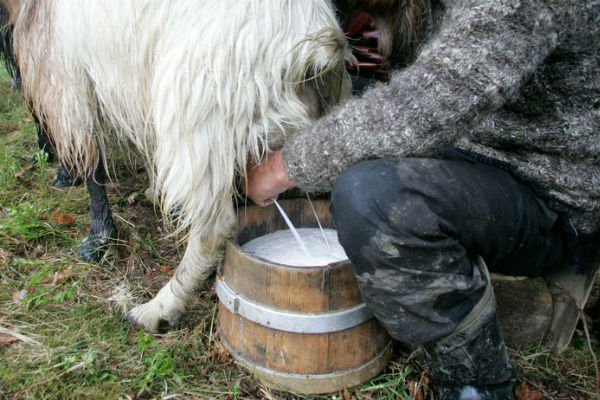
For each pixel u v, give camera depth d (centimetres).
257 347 140
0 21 183
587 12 96
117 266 187
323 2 131
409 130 101
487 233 117
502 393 130
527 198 121
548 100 113
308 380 138
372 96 106
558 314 160
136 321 161
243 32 121
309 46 123
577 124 113
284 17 123
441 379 131
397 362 152
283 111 126
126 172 242
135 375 143
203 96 122
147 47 129
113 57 136
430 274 111
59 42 146
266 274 132
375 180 108
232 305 140
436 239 110
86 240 191
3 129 299
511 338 162
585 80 109
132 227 207
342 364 139
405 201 107
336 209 113
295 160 114
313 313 132
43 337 153
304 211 169
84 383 139
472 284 115
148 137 150
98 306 168
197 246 145
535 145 118
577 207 122
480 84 95
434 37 120
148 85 134
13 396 133
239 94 123
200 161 126
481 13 93
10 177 232
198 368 147
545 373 153
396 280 112
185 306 158
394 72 126
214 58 121
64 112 155
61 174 234
